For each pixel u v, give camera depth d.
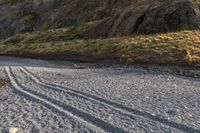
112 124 14.40
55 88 24.16
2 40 94.25
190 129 13.46
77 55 52.25
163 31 55.50
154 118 15.12
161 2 62.19
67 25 88.56
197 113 15.69
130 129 13.65
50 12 99.31
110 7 82.38
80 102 19.05
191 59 35.09
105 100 19.22
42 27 95.25
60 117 16.02
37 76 31.81
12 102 20.09
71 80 28.31
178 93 20.69
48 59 56.44
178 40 45.25
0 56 69.19
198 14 56.50
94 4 87.75
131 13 63.47
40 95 21.92
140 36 54.66
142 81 26.73
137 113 16.19
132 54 42.22
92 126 14.31
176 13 56.78
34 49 66.81
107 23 66.94
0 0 126.62
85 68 40.38
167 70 32.66
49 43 70.19
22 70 38.00
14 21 106.56
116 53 45.94
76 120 15.32
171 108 16.73
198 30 52.84
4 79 30.08
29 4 111.19
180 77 28.86
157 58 38.38
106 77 30.05
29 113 17.03
